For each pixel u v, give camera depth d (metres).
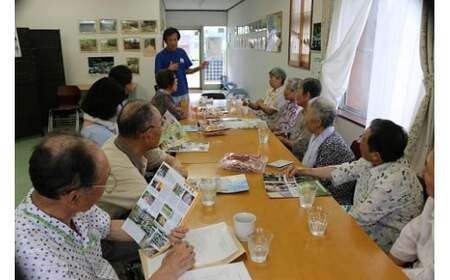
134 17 6.38
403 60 2.83
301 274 1.20
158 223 1.35
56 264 0.93
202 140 2.96
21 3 6.12
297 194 1.85
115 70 3.31
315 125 2.47
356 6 3.46
